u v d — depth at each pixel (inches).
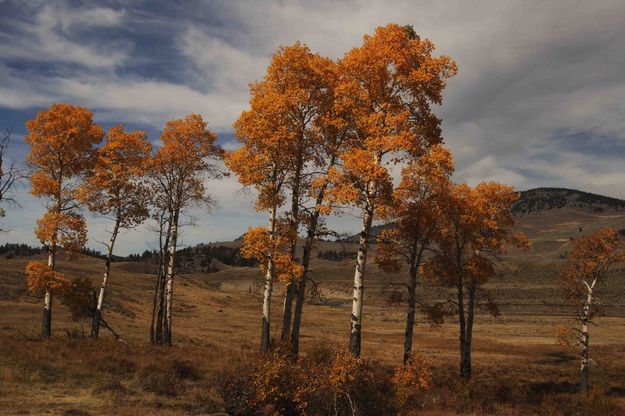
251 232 759.1
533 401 896.3
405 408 654.5
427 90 650.8
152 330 1145.4
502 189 1028.5
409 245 916.6
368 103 671.1
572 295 1184.2
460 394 823.1
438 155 619.5
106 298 2573.8
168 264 1141.7
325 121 717.3
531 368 1587.1
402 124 635.5
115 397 590.6
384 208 637.9
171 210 1061.1
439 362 1626.5
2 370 665.0
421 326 3393.2
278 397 562.6
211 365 856.9
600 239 1148.5
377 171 596.1
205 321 2994.6
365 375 606.2
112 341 1068.5
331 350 761.0
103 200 1047.0
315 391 567.5
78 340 1029.2
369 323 3602.4
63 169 1075.3
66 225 1012.5
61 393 601.0
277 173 790.5
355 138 733.9
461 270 1012.5
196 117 1053.8
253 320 3348.9
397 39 645.3
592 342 2541.8
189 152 1045.8
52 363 749.9
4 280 2362.2
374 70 647.8
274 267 778.2
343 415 567.8
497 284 6973.4
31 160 1052.5
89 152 1088.8
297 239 783.7
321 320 3678.6
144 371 736.3
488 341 2389.3
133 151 1061.8
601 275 1158.3
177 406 579.8
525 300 5625.0
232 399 581.9
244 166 743.1
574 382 1327.5
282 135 716.7
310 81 760.3
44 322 1066.1
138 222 1075.9
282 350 699.4
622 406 905.5
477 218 977.5
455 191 983.6
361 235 665.0
